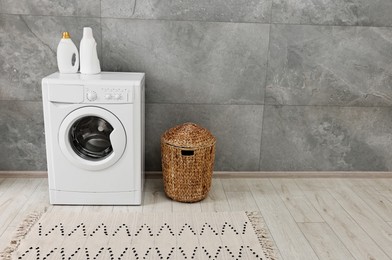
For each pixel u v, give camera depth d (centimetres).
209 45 299
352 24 303
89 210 264
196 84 306
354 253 226
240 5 293
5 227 240
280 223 256
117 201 271
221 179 320
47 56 293
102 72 287
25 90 298
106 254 218
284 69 308
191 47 299
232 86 308
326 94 316
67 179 264
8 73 294
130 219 253
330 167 332
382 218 265
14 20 284
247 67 305
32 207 265
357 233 246
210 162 276
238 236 238
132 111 253
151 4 289
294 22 299
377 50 310
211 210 270
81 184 265
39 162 312
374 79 316
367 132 327
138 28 293
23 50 290
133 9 289
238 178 323
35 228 239
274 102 314
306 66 309
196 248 226
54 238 230
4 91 297
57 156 259
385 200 292
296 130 321
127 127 255
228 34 298
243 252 223
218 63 303
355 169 334
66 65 274
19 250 218
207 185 280
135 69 300
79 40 292
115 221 250
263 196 293
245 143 321
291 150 326
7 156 309
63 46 271
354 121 323
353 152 330
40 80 297
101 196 269
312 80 312
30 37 288
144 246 226
